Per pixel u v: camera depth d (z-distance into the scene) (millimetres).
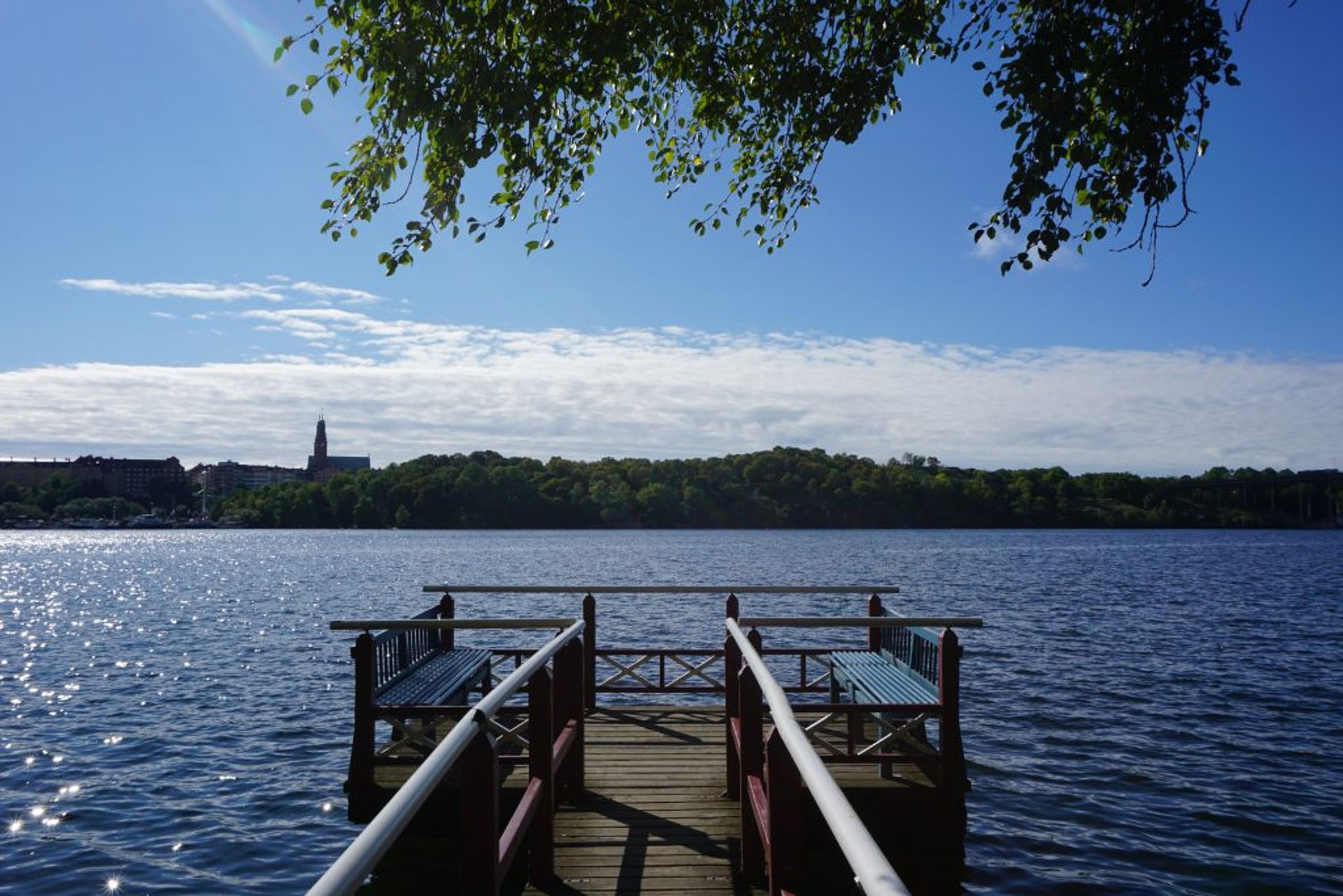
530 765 5469
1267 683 17938
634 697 15625
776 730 3861
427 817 7027
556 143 7309
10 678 19516
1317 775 11781
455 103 6145
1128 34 5988
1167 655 21531
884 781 7094
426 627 6980
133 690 18094
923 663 7637
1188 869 8742
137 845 9664
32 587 48969
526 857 6977
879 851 1847
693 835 6230
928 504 193000
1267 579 50656
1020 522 193125
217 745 13656
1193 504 197375
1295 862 8922
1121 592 41719
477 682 8719
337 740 13922
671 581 49344
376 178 6598
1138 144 5809
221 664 21344
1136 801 10750
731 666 7152
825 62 7484
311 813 10625
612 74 7363
